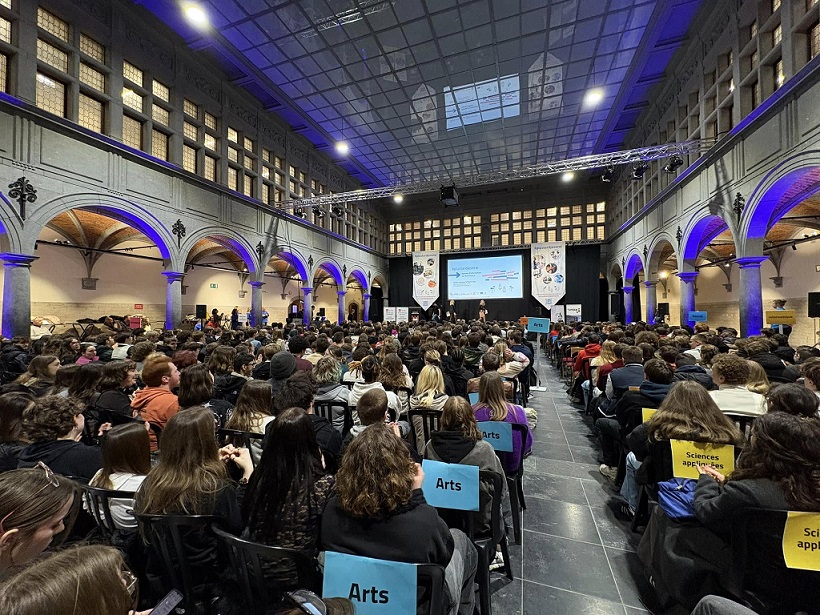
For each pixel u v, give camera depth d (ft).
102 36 26.55
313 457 5.03
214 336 28.68
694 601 5.32
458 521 6.58
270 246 43.24
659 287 58.03
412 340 20.04
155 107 31.04
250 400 8.24
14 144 21.63
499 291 64.23
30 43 22.50
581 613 6.44
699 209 29.63
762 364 12.05
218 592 4.98
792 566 4.10
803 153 19.03
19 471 3.47
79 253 39.45
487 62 31.50
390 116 40.63
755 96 24.14
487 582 6.23
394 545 3.98
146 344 14.73
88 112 26.23
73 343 16.47
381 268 71.77
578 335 28.09
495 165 54.65
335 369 10.86
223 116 37.04
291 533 4.70
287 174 46.09
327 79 34.01
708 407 6.63
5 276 21.58
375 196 44.01
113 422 9.27
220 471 5.28
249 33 28.53
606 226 59.52
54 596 1.71
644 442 7.79
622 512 9.58
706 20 28.04
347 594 3.89
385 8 26.00
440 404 9.66
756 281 23.97
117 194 27.12
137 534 5.41
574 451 13.70
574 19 26.91
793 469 4.23
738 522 4.43
